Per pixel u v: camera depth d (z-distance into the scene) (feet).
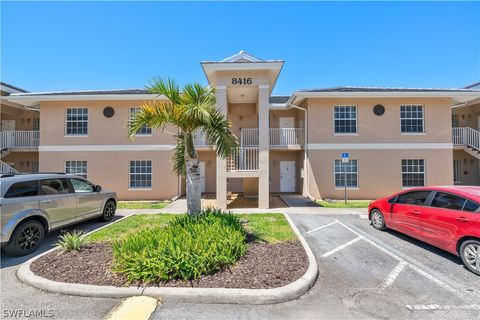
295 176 55.52
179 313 10.62
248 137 50.49
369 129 45.39
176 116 19.48
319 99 45.83
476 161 51.72
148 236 15.08
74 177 24.29
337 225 25.64
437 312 10.73
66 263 14.60
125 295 11.70
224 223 18.39
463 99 46.14
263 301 11.32
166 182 47.26
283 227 23.18
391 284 13.12
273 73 38.06
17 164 52.42
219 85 37.22
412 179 45.09
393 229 21.93
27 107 49.75
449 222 16.06
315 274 13.55
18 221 17.48
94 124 47.06
